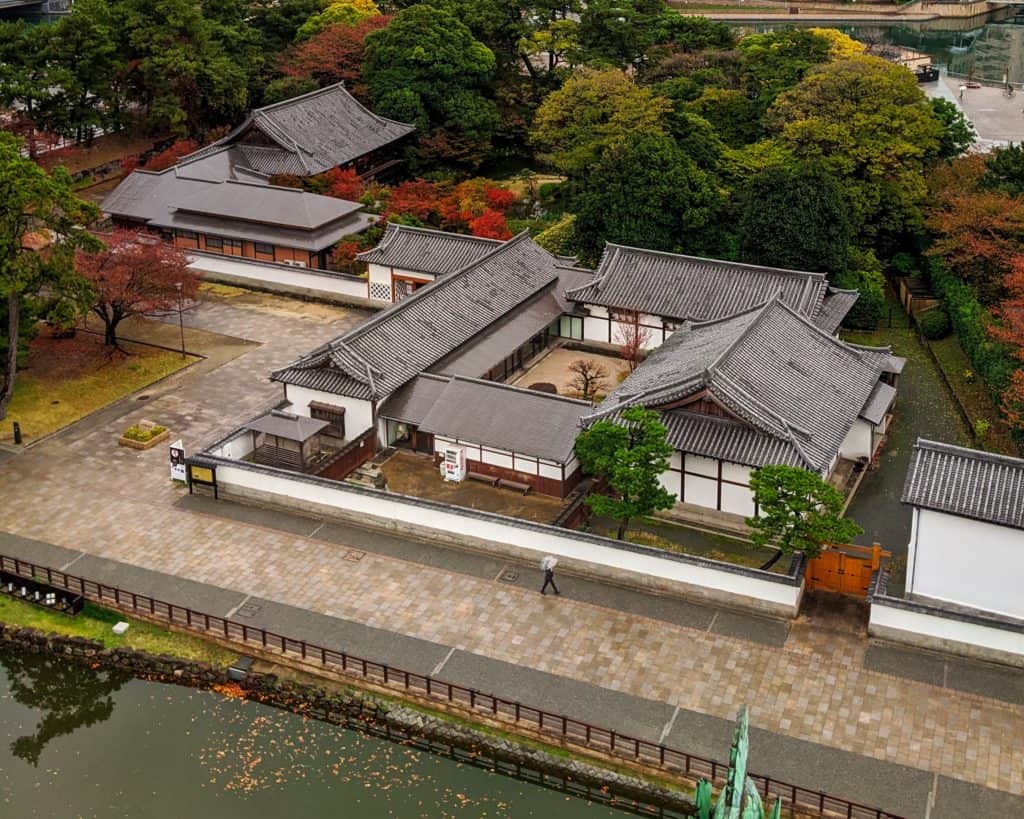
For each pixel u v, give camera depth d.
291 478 62.78
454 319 74.44
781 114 96.88
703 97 104.19
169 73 107.50
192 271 83.50
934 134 93.56
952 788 45.31
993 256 80.62
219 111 115.00
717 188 89.12
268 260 91.69
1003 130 131.62
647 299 78.00
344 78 115.00
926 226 87.69
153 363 78.50
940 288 84.88
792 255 82.38
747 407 60.06
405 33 109.75
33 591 57.31
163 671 53.72
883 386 69.06
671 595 56.28
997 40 185.62
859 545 60.75
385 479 66.31
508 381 76.56
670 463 61.97
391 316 71.81
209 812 46.06
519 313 78.62
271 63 118.56
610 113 100.69
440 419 65.88
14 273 66.81
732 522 61.72
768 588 54.31
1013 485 53.00
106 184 108.38
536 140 107.00
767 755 47.00
